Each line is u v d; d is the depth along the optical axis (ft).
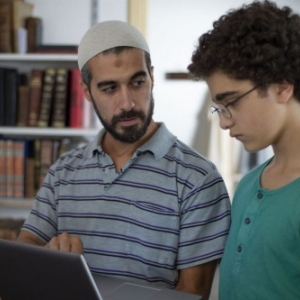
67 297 2.90
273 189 3.18
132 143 4.45
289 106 3.00
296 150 3.08
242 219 3.35
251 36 2.92
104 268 4.37
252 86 2.93
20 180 8.80
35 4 9.31
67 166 4.80
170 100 13.56
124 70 4.17
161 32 13.47
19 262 2.98
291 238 2.92
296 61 2.90
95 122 8.94
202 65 3.09
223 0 13.24
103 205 4.47
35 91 8.66
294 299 2.92
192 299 3.40
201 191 4.24
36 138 9.31
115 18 9.34
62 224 4.65
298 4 13.06
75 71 8.62
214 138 12.96
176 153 4.47
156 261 4.25
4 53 8.65
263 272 3.05
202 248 4.17
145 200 4.34
